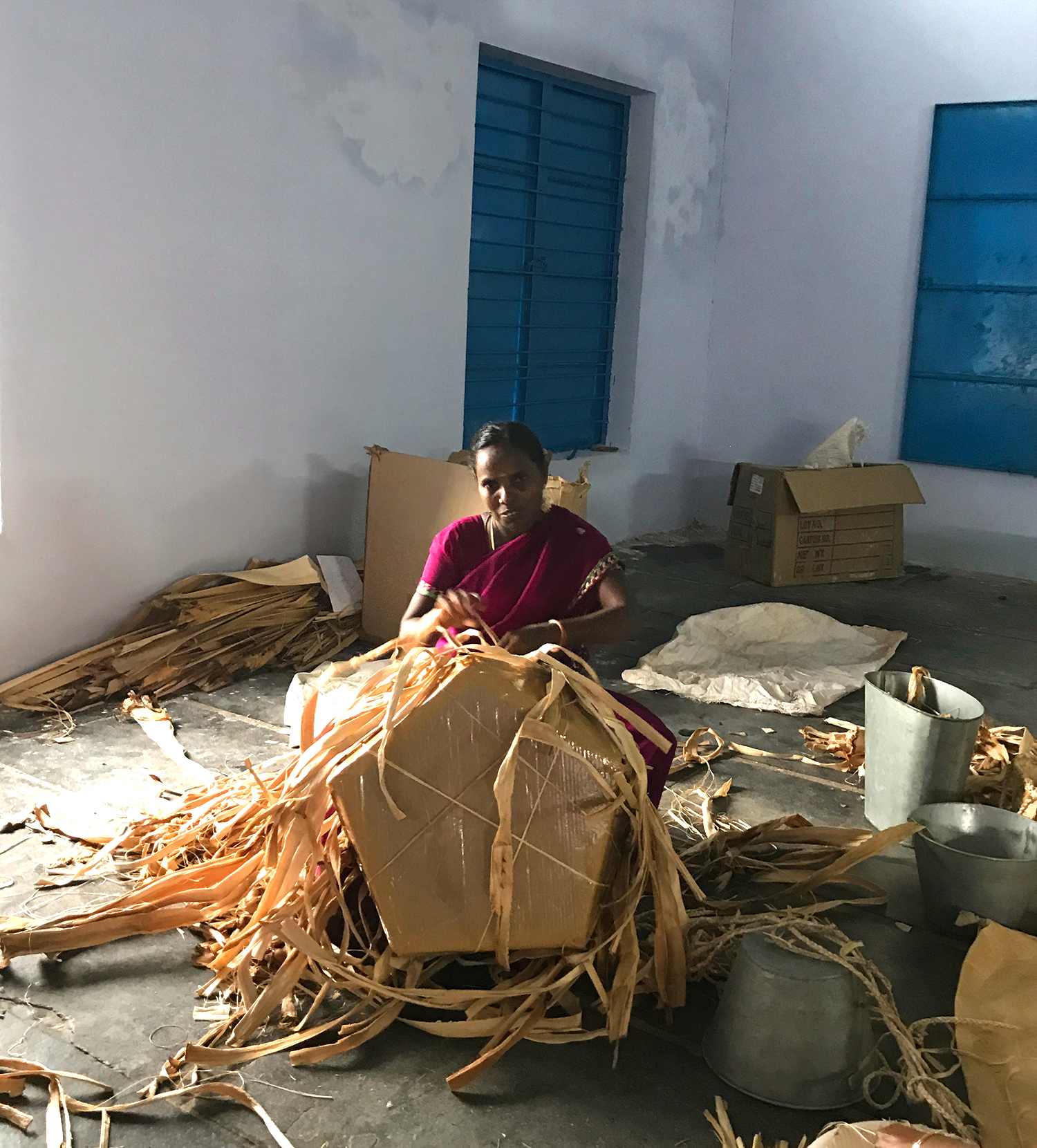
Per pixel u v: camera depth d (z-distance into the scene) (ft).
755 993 7.09
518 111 20.68
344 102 16.08
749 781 12.13
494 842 7.23
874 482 21.27
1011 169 21.72
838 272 24.09
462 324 19.06
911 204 22.94
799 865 9.84
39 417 13.03
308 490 16.74
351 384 17.11
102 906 8.41
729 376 25.91
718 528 26.35
